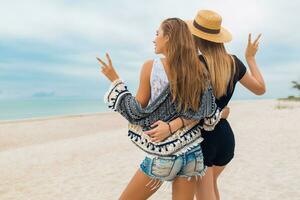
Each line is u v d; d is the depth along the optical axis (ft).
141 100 9.25
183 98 8.73
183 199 9.34
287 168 27.04
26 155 44.62
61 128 84.58
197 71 8.85
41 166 36.40
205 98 8.96
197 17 10.16
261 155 32.63
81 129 82.23
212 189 10.49
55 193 25.41
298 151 33.53
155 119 8.84
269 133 46.60
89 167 33.73
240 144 39.50
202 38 9.86
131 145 46.42
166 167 8.90
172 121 8.80
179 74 8.70
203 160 9.59
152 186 9.30
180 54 8.75
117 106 8.73
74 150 45.93
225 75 9.80
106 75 8.83
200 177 10.34
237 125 58.49
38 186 27.96
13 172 34.35
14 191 27.07
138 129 8.96
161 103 8.78
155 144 8.80
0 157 44.32
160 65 8.92
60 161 38.50
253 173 26.18
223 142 10.26
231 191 22.00
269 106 120.06
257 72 10.60
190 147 9.00
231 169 27.73
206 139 10.05
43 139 66.74
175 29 8.86
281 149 35.06
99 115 125.39
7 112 393.50
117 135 60.08
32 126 88.63
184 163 8.98
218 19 9.87
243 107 124.77
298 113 74.69
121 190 24.77
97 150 44.29
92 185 26.66
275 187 22.36
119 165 33.55
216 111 9.20
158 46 9.12
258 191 21.74
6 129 82.64
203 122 9.32
